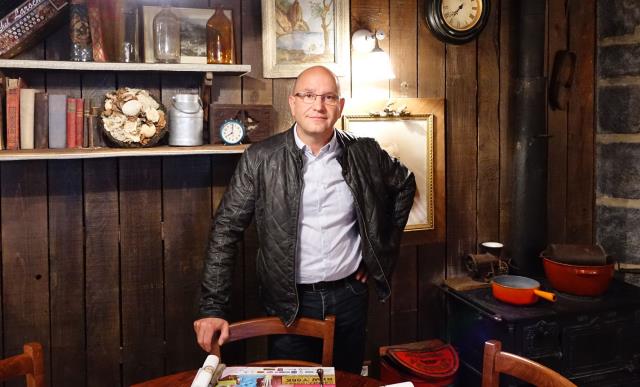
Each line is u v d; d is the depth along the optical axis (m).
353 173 2.05
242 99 2.35
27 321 2.15
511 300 2.34
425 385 2.36
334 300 2.04
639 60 2.70
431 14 2.54
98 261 2.22
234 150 2.12
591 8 2.84
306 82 1.92
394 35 2.54
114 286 2.25
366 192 2.07
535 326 2.25
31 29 1.91
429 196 2.63
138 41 2.13
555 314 2.26
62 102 1.98
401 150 2.57
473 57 2.68
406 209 2.23
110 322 2.26
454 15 2.56
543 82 2.62
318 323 1.72
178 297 2.34
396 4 2.53
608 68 2.83
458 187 2.71
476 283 2.61
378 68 2.41
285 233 1.97
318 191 2.00
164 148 2.05
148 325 2.31
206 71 2.10
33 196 2.12
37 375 1.44
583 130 2.89
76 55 1.98
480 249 2.77
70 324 2.21
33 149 1.94
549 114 2.81
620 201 2.82
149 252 2.29
